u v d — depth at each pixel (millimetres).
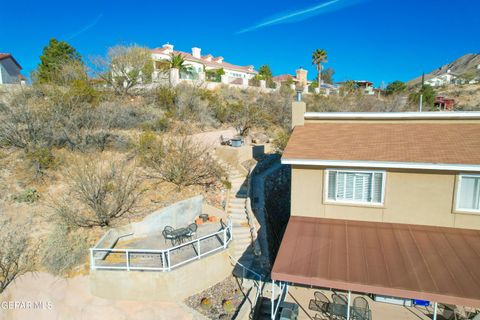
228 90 57125
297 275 13648
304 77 115688
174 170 25703
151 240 21312
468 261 13922
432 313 16125
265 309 17656
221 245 20688
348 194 17938
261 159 34844
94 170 22266
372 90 93812
